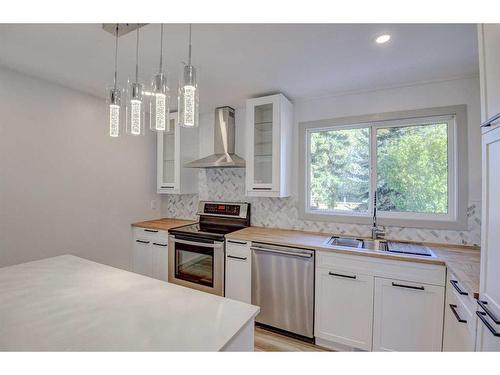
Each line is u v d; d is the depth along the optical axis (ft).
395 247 6.61
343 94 8.16
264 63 6.16
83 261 5.13
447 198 7.05
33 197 7.10
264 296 7.16
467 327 4.08
